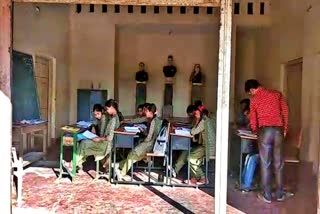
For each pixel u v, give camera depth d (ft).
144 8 31.45
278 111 15.10
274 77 26.86
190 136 17.26
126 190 16.19
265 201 14.97
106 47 31.65
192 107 18.71
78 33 31.50
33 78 23.56
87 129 19.15
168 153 17.62
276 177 15.35
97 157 17.80
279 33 25.81
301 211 13.75
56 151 24.81
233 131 20.06
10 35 11.10
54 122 27.99
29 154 21.97
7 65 11.12
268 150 15.17
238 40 33.27
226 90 11.23
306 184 16.85
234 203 14.79
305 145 19.11
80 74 31.60
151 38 34.53
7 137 11.23
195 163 17.52
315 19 18.51
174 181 17.67
